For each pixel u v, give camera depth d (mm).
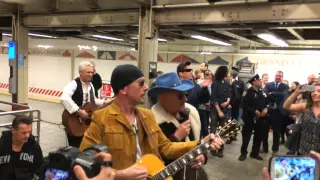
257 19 3984
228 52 9828
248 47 9492
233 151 5586
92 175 815
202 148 1608
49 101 12289
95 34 8172
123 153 1467
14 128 2408
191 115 2203
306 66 8672
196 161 1642
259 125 5020
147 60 4754
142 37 4758
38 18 6070
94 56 11688
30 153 2521
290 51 8859
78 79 3441
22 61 6398
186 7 4461
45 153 4988
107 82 11273
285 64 8984
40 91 12727
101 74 11594
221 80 5156
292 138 3453
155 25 4773
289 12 3779
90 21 5395
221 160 5008
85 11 5418
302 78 8750
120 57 11211
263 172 909
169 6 4547
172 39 9312
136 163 1496
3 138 2473
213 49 10125
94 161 839
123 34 8578
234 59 9797
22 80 6406
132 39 9461
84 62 3426
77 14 5539
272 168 937
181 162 1573
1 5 5996
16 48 6270
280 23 4172
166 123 1898
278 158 943
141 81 1521
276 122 5277
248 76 8617
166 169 1528
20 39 6312
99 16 5281
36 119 3633
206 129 5168
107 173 810
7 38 12539
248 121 4984
